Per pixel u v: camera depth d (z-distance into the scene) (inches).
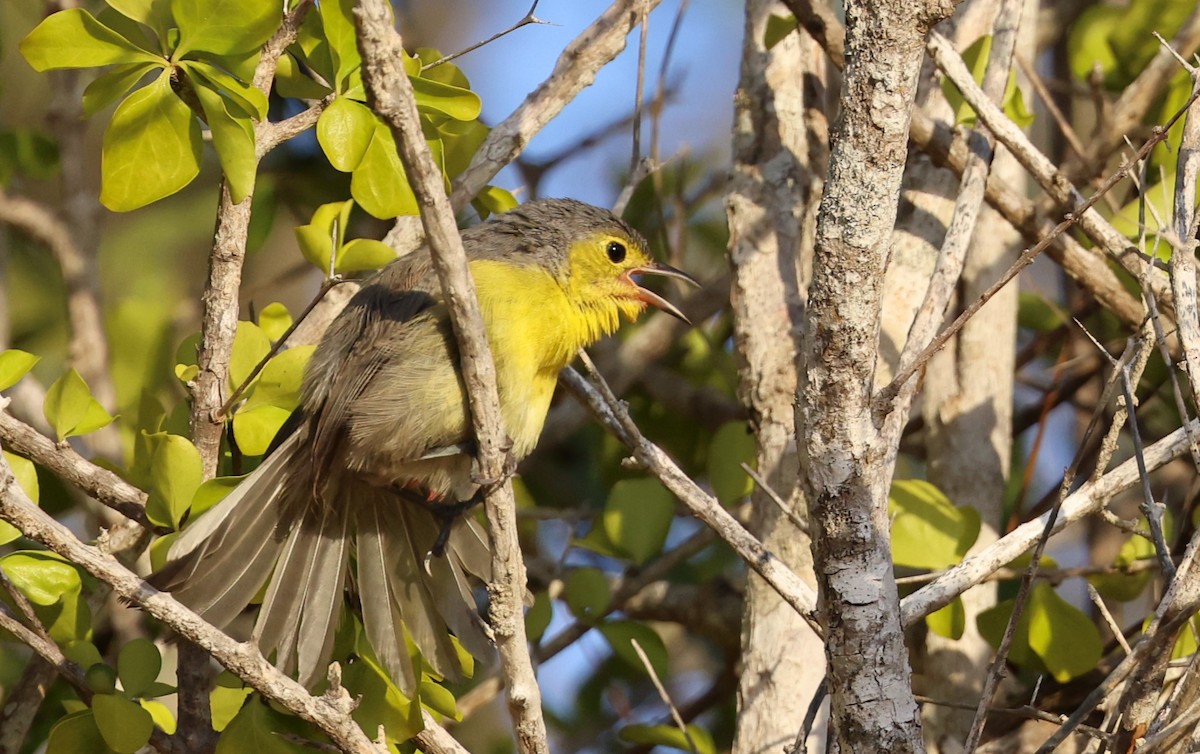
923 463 545.3
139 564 418.0
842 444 272.2
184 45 317.4
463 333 287.4
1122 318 436.8
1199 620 359.6
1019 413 531.8
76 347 519.8
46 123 558.6
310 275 630.5
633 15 433.4
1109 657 419.5
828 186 264.7
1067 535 536.7
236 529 352.8
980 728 275.7
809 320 270.5
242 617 467.2
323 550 364.5
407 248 448.8
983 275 453.4
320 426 358.9
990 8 464.4
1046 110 576.1
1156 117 478.0
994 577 394.3
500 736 520.7
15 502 289.3
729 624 492.4
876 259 263.0
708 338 547.8
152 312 500.7
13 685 450.0
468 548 385.1
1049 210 450.0
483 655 365.1
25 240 605.9
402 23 615.5
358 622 377.1
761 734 392.8
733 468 466.6
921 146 430.3
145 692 344.8
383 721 342.6
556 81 431.8
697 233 609.0
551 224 398.0
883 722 273.6
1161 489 497.4
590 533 482.9
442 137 418.6
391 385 361.7
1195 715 261.6
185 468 347.9
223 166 319.0
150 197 322.3
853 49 259.0
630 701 543.8
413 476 373.4
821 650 396.8
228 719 373.7
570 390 385.7
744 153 450.3
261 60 336.5
